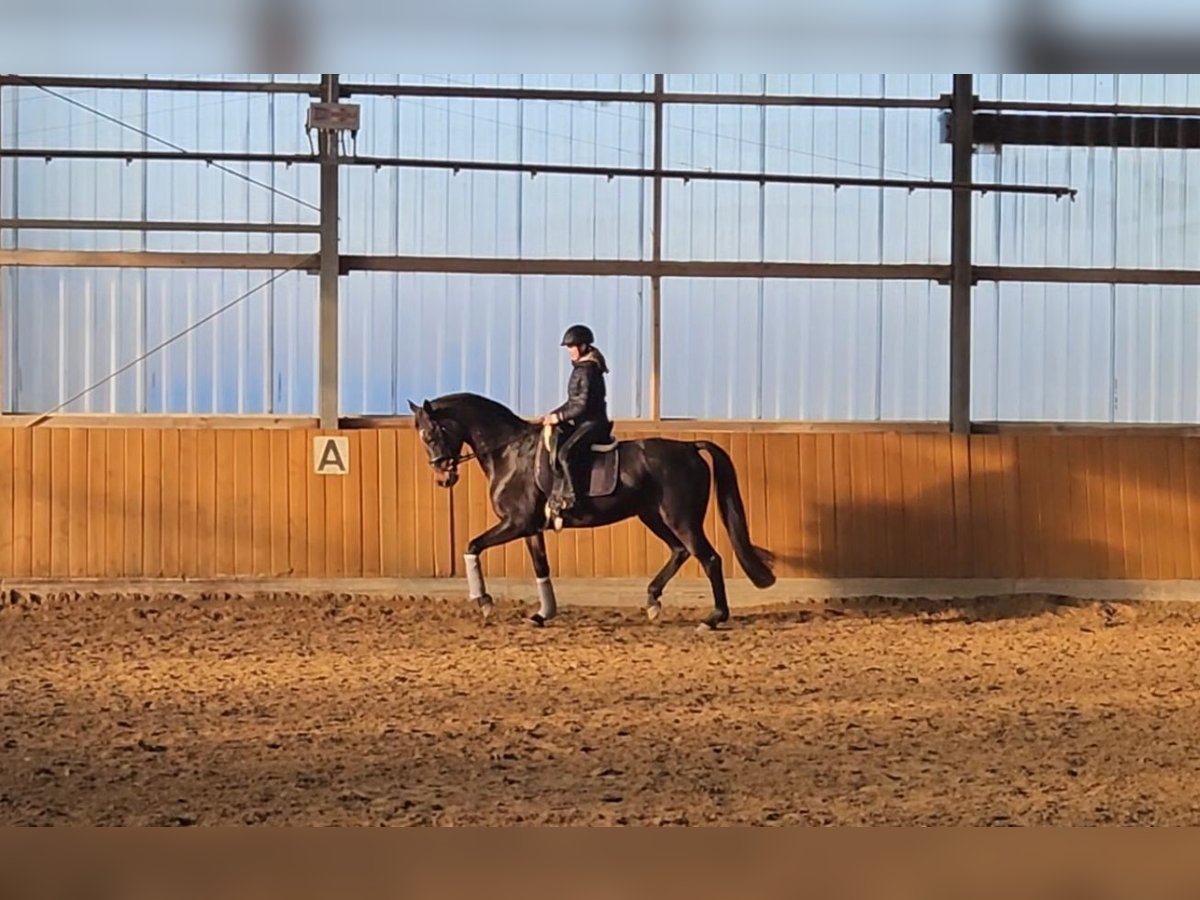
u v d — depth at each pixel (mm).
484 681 7449
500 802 5051
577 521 9219
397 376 10914
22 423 10562
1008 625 9828
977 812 4980
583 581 10719
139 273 10734
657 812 4949
